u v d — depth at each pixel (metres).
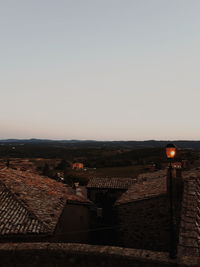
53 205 15.32
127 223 15.96
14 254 8.78
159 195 15.07
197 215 9.95
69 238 16.97
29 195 15.48
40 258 8.62
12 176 18.20
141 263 7.61
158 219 15.22
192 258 7.43
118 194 27.98
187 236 8.64
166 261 7.33
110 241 20.92
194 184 12.53
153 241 15.30
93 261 8.14
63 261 8.42
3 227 11.85
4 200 14.18
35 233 11.73
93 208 22.27
